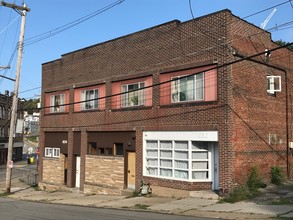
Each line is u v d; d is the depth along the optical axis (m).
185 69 19.56
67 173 28.33
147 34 21.94
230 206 15.04
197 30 19.03
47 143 31.28
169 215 14.22
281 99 20.95
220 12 18.00
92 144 26.36
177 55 20.00
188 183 18.59
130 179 22.75
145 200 18.84
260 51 19.38
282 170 20.31
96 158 25.25
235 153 17.38
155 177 20.58
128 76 23.03
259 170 18.67
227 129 17.27
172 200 18.08
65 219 13.85
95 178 25.20
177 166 19.52
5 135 71.38
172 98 20.19
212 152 18.55
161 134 20.52
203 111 18.38
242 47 18.23
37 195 25.97
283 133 20.84
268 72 20.05
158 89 20.94
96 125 25.52
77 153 27.52
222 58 17.75
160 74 20.97
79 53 27.73
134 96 22.75
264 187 18.36
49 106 28.91
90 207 18.12
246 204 15.16
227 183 17.06
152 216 14.06
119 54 23.95
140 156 21.72
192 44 19.23
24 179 39.59
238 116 17.70
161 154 20.55
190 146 18.81
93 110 25.88
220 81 17.73
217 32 18.08
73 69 28.31
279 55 21.05
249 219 12.38
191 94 19.20
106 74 24.91
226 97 17.41
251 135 18.41
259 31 19.42
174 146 19.77
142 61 22.14
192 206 15.77
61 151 29.36
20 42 28.08
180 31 19.94
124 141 23.23
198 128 18.50
